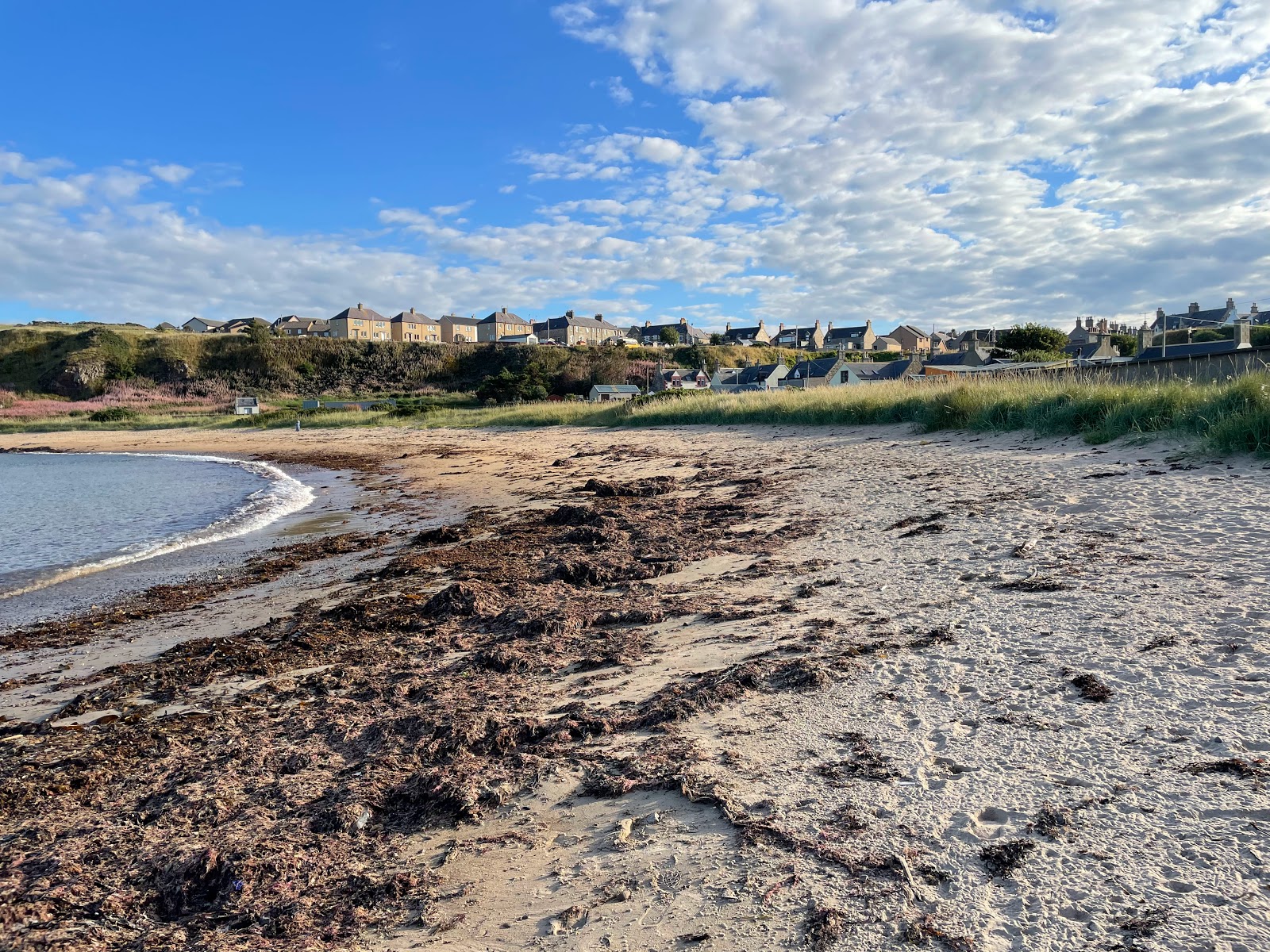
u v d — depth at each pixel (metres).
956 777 3.03
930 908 2.31
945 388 17.55
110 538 12.33
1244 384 9.67
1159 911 2.17
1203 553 5.35
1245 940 2.02
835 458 13.78
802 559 6.94
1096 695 3.52
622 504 11.38
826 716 3.71
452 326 134.38
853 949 2.18
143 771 4.05
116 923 2.77
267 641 6.27
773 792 3.09
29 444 44.41
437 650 5.58
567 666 4.96
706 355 99.44
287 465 25.45
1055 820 2.65
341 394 84.56
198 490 18.97
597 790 3.31
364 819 3.31
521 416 38.25
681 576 6.95
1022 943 2.12
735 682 4.19
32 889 2.96
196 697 5.15
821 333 123.50
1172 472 8.13
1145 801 2.69
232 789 3.72
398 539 10.72
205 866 3.01
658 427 27.55
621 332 146.00
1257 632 3.92
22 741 4.64
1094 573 5.29
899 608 5.18
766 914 2.38
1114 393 12.05
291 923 2.65
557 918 2.52
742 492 11.34
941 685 3.88
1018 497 8.12
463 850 3.01
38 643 6.89
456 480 17.36
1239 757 2.86
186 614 7.51
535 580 7.30
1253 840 2.41
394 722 4.26
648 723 3.89
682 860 2.73
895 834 2.71
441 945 2.46
